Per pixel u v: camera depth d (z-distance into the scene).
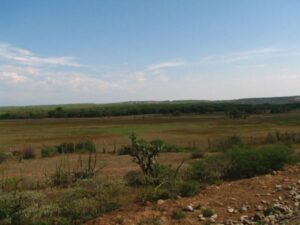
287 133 47.78
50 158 35.53
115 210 11.58
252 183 14.35
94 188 13.24
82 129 88.56
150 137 61.66
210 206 11.71
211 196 12.91
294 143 41.50
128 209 11.60
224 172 17.05
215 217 10.63
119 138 62.53
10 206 10.78
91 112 170.25
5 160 33.34
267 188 13.53
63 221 10.38
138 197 12.62
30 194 12.04
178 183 14.02
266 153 17.19
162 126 91.62
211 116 139.25
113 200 12.19
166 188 13.67
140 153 16.36
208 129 78.12
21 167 27.80
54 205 11.36
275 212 10.78
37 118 165.75
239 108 153.50
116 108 181.50
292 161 18.05
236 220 10.33
